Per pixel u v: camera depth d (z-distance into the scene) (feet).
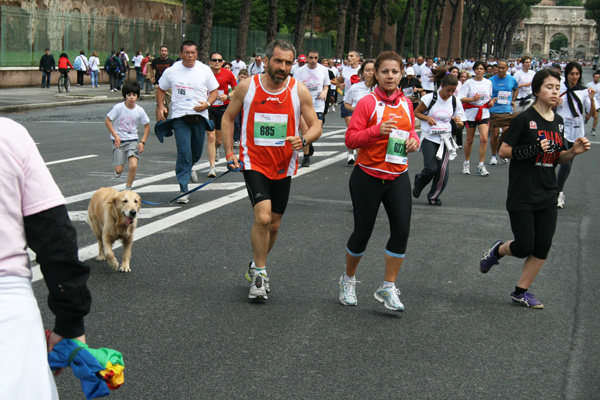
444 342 16.16
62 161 41.81
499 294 20.08
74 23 121.70
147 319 16.94
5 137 7.04
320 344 15.74
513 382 14.05
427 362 14.93
